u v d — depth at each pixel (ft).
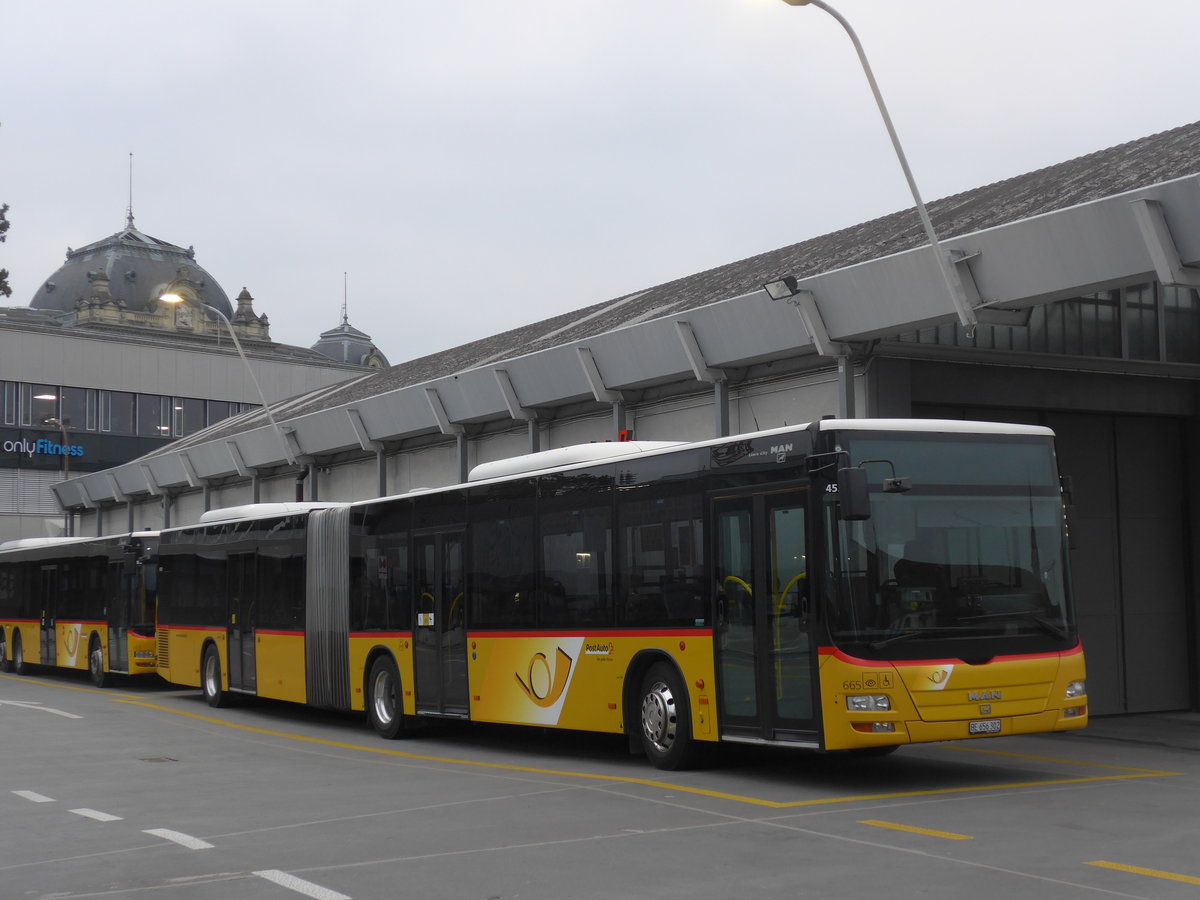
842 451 38.37
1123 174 60.64
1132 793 38.93
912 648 38.40
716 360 67.31
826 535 38.83
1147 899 24.61
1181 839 30.91
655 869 28.09
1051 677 39.81
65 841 33.30
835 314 59.57
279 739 60.08
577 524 49.06
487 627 53.47
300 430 108.06
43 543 115.75
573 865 28.71
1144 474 71.46
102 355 242.99
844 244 80.89
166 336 352.90
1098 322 67.97
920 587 38.99
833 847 30.12
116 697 87.61
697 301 80.43
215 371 257.55
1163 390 70.59
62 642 105.50
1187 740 55.77
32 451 232.73
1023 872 27.14
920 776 43.39
